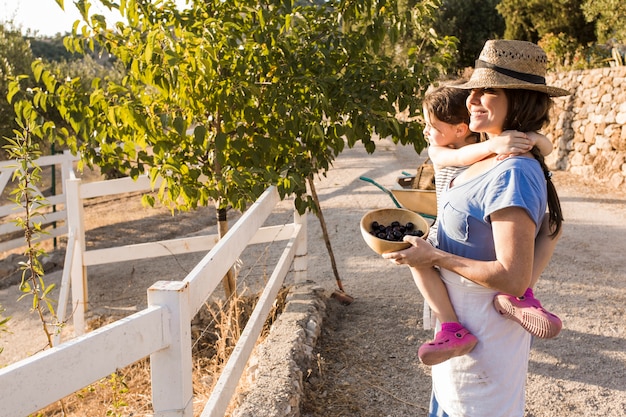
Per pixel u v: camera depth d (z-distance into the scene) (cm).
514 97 185
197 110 440
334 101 434
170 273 762
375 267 656
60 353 149
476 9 2403
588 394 370
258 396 323
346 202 1027
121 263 822
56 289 782
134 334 175
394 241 206
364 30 459
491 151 185
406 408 352
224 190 428
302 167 429
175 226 1010
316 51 444
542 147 187
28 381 140
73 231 612
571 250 699
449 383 203
